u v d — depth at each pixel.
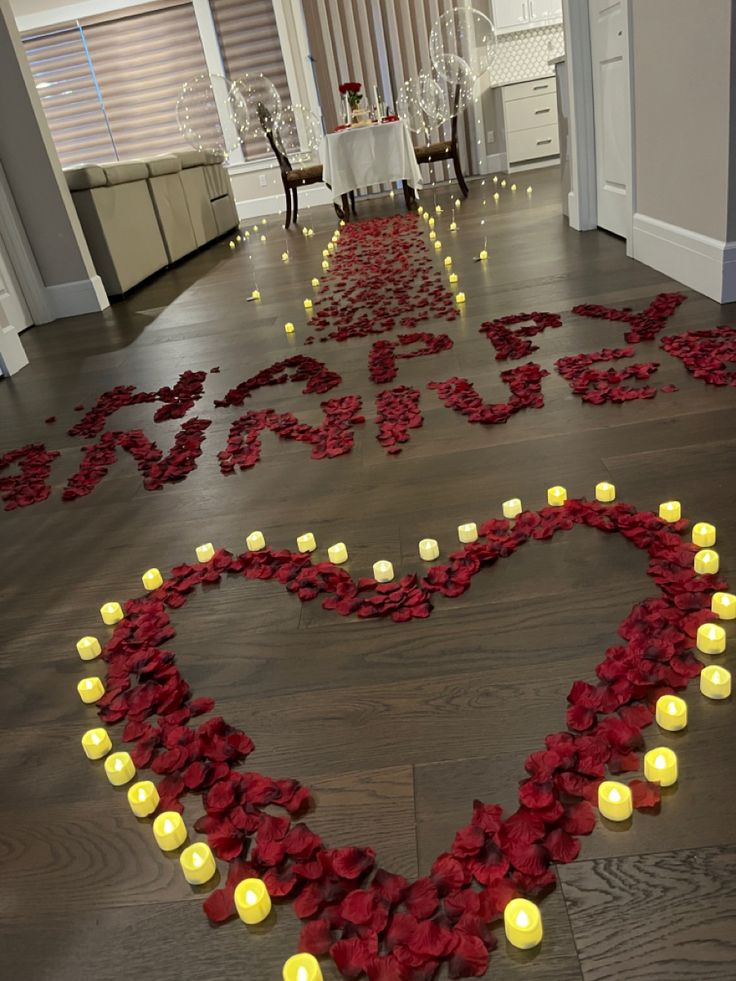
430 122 7.52
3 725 1.17
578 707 0.96
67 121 7.63
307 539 1.47
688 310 2.38
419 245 4.58
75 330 3.93
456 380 2.19
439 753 0.96
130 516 1.78
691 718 0.94
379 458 1.82
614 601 1.17
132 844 0.92
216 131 7.68
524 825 0.81
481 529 1.41
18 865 0.92
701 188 2.39
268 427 2.14
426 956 0.71
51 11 7.15
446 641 1.16
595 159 3.83
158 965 0.77
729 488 1.41
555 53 7.24
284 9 7.07
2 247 4.00
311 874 0.80
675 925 0.72
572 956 0.70
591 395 1.89
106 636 1.35
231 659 1.21
